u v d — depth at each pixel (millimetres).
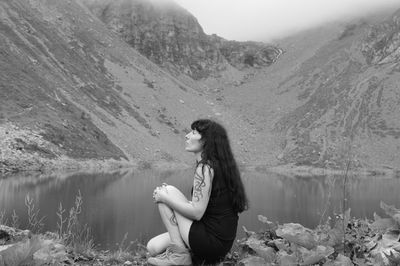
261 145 165625
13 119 68438
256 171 118438
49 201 28312
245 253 6777
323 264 4426
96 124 101312
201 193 5855
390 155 139625
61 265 4906
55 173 55688
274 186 63812
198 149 6199
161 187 6180
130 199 34625
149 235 19125
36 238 3564
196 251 5973
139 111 144000
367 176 108375
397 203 37281
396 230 5570
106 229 20391
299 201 39656
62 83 110250
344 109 176750
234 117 193125
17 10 128000
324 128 166125
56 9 174125
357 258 5344
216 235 5926
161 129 140125
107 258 7699
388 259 4328
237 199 6059
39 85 91312
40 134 69562
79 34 170875
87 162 74000
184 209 5895
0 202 26000
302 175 107625
